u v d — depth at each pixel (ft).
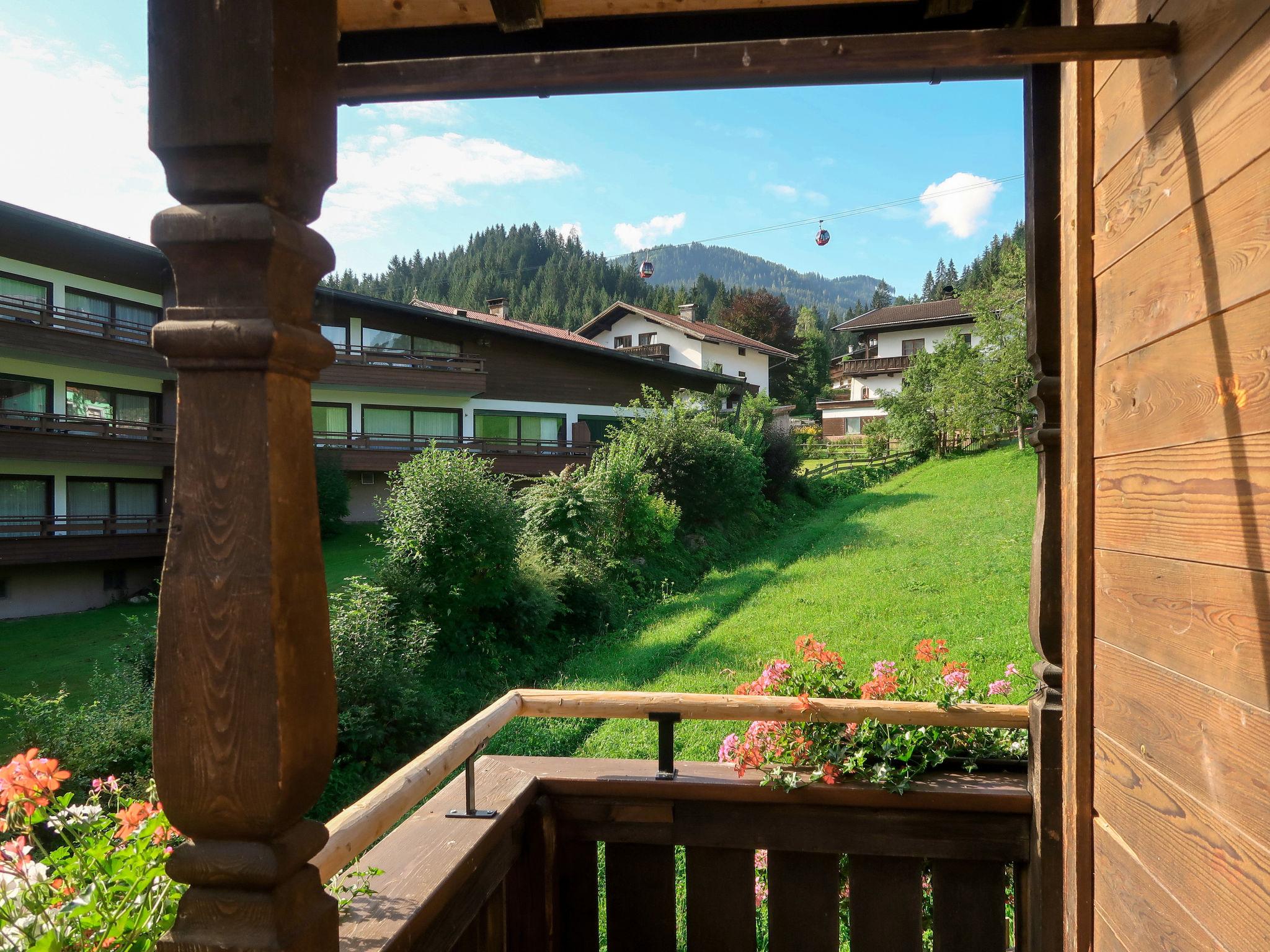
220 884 3.60
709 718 8.27
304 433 3.87
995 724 8.00
